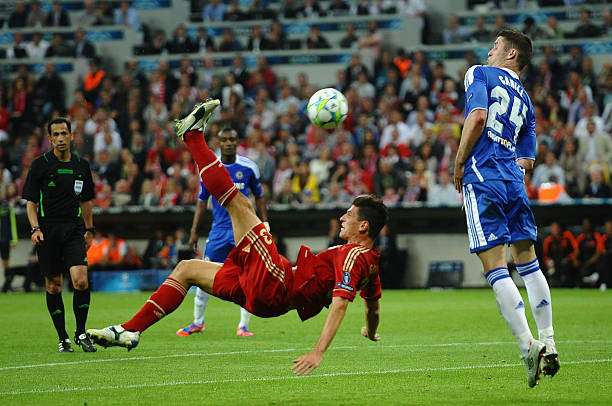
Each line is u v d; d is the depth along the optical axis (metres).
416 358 26.56
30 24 88.31
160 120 72.81
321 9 83.94
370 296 20.08
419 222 63.66
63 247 29.19
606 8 79.38
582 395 20.03
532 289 22.12
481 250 21.02
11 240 64.38
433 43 79.69
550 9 79.88
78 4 90.81
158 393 20.58
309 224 64.12
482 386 21.36
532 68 70.56
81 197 29.72
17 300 54.75
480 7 84.31
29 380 22.64
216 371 24.17
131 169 67.81
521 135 22.56
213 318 42.03
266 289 19.94
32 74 79.50
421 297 54.12
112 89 76.19
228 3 88.75
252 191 35.66
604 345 29.34
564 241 59.72
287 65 78.06
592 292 55.53
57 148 29.03
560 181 61.53
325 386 21.48
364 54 76.25
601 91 69.38
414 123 69.19
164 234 65.00
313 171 65.69
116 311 45.06
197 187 65.69
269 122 71.00
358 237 19.91
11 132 75.75
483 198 21.02
